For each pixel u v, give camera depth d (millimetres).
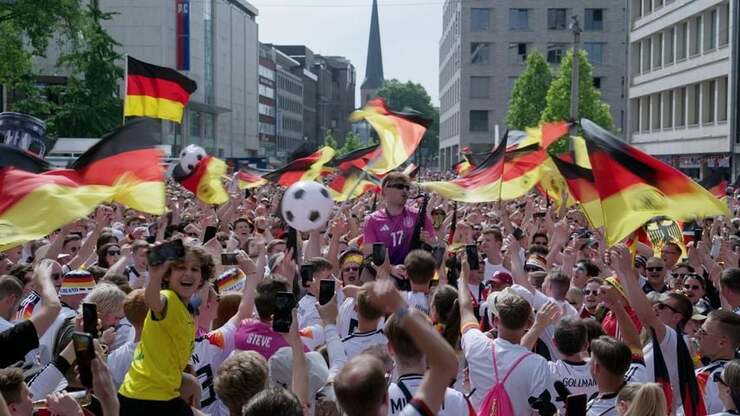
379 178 20078
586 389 7277
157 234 13734
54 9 37438
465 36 104062
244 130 109688
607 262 10898
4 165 8789
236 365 5477
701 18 57969
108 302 7219
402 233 10180
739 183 34969
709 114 58125
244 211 20203
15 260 11578
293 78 159500
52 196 7973
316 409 5742
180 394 6453
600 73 102750
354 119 14430
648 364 7469
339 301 8992
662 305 8102
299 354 5797
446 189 14234
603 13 102375
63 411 5312
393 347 5387
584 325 7340
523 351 6660
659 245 13844
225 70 99375
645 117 69188
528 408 6586
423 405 4020
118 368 6906
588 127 8734
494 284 9508
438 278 9047
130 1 79500
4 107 47281
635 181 8539
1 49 36562
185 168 19094
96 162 8430
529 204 20125
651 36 66750
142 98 15898
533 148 16406
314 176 20641
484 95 104375
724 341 7129
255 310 7887
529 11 103188
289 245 8234
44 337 7855
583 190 13609
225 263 7828
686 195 8461
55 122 49969
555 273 9438
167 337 6145
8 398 5383
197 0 87562
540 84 82812
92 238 11406
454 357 4078
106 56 50969
